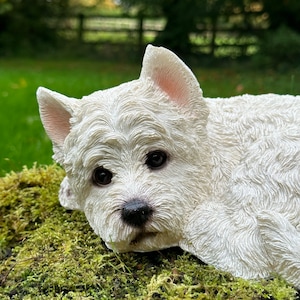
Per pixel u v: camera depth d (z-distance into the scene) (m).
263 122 0.52
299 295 0.45
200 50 3.06
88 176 0.48
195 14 2.90
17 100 1.57
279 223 0.45
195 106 0.49
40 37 3.60
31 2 3.54
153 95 0.48
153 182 0.46
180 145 0.48
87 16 3.62
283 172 0.48
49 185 0.66
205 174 0.50
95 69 2.75
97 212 0.48
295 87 1.67
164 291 0.45
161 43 3.08
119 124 0.46
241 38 2.98
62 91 1.74
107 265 0.50
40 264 0.51
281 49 2.46
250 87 1.74
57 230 0.57
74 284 0.48
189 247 0.49
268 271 0.46
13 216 0.61
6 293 0.49
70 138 0.49
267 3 2.75
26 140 1.08
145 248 0.49
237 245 0.47
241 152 0.52
